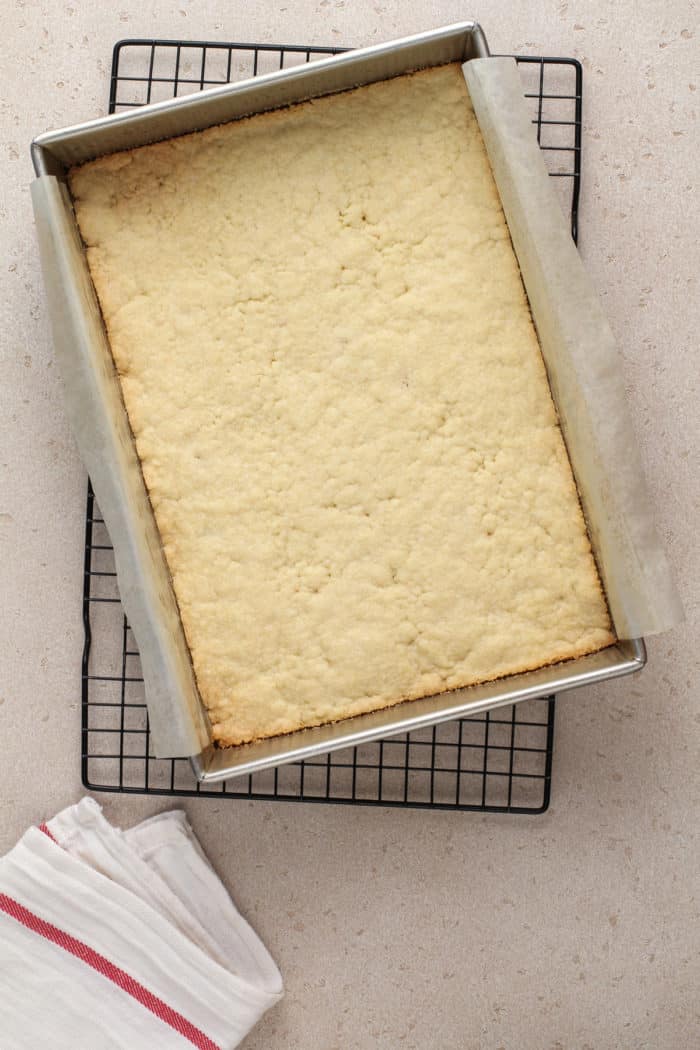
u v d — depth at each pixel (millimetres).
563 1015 975
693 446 972
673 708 976
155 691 859
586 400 862
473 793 976
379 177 902
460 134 899
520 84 864
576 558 900
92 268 904
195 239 905
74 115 976
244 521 904
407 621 901
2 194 974
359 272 904
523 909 977
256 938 968
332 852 979
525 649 897
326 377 904
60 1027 943
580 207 974
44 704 978
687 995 973
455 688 898
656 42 974
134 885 954
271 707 899
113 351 904
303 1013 976
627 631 872
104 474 863
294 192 903
